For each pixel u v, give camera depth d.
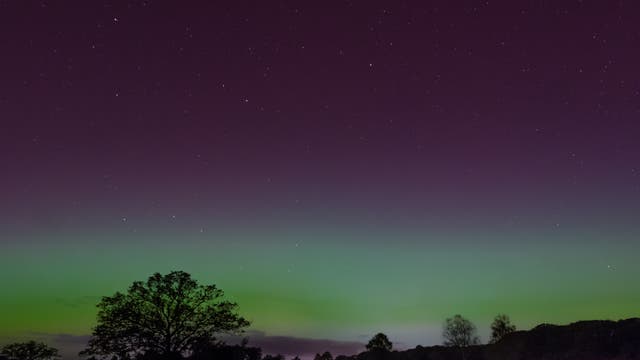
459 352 55.22
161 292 38.62
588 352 45.03
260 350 41.88
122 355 37.72
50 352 53.12
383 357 58.88
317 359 64.25
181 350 38.62
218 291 40.25
